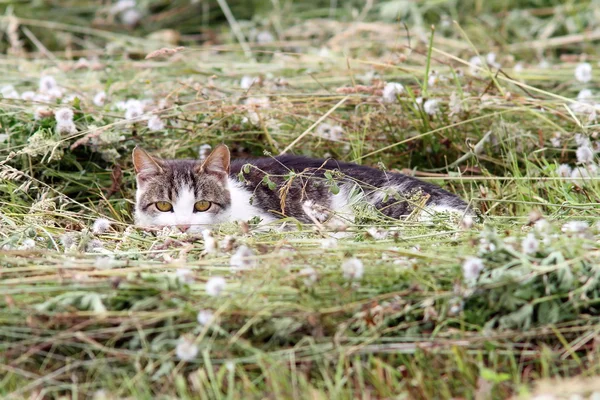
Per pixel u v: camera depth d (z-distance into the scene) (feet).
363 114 37.58
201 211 31.94
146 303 22.66
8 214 29.91
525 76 42.24
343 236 27.94
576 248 23.99
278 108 37.40
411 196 31.37
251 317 22.59
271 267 23.45
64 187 34.17
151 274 23.93
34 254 25.13
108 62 43.34
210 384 21.72
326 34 52.01
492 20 52.90
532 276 22.79
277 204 32.99
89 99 37.93
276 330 22.47
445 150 37.42
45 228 28.96
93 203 34.06
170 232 29.01
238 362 22.00
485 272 23.41
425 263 24.44
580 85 42.27
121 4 54.03
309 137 37.50
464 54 45.78
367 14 54.29
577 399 20.08
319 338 22.41
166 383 21.65
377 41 47.78
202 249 27.04
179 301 22.93
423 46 45.47
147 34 54.44
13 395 21.02
